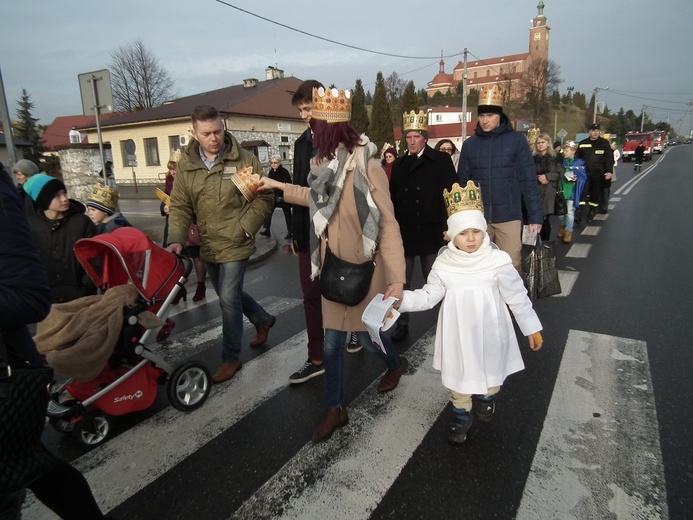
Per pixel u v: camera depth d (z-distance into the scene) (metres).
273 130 31.83
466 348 2.59
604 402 3.14
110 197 4.09
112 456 2.79
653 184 19.64
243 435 2.96
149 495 2.44
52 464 1.65
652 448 2.65
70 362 2.60
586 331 4.37
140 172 32.38
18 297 1.53
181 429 3.05
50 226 3.52
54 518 2.31
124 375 2.95
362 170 2.58
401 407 3.20
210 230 3.50
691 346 3.96
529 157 4.18
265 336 4.41
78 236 3.54
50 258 3.54
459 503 2.29
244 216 3.49
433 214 4.37
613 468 2.49
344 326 2.80
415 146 4.35
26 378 1.54
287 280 6.90
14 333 1.63
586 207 12.16
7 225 1.54
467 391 2.58
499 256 2.64
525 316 2.67
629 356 3.82
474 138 4.37
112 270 3.20
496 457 2.62
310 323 3.64
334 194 2.58
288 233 10.29
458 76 105.00
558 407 3.11
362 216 2.58
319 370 3.70
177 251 3.37
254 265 8.04
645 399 3.16
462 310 2.61
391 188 4.61
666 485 2.36
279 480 2.52
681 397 3.18
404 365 3.50
